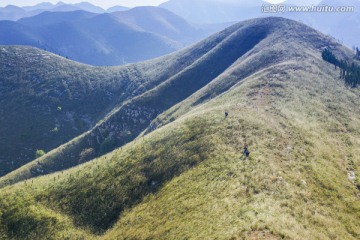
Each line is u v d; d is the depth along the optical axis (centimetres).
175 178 4678
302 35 16300
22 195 5566
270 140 5066
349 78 10275
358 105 8294
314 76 9775
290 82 8838
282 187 3681
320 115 6888
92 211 4881
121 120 14988
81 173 5959
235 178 3953
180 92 16488
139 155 5759
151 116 15225
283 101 7319
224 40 19900
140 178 5103
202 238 2900
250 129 5459
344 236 3033
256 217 2992
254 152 4588
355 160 5091
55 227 4744
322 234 2916
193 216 3416
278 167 4175
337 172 4506
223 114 6394
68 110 19475
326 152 5078
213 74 17112
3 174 14562
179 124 6456
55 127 18050
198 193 3919
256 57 13762
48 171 11794
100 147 13600
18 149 16188
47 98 19900
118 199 4878
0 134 16975
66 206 5141
